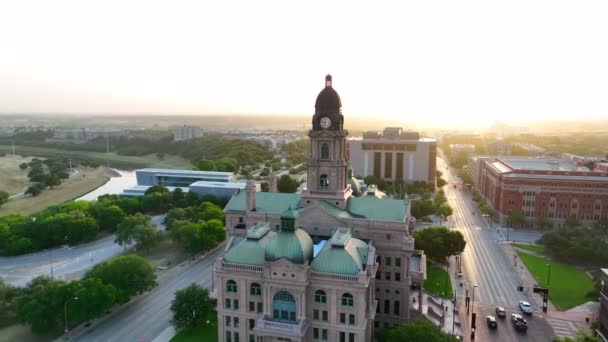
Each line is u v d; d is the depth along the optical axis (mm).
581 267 160250
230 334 98375
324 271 90750
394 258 111875
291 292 90250
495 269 158125
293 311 91312
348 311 89938
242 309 96500
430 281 145000
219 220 188000
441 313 122250
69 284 112312
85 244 186500
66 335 108312
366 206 118688
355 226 113000
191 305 111812
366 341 95500
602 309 108062
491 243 190500
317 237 114062
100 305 110750
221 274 96875
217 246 182625
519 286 138375
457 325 115750
